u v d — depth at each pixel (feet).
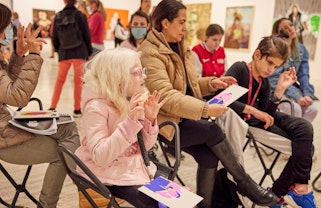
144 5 14.46
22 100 5.32
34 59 5.43
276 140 6.80
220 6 30.76
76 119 13.75
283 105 10.14
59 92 14.43
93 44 16.76
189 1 33.50
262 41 6.93
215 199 7.05
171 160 9.82
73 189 7.80
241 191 6.39
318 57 26.40
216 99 6.31
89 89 4.66
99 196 6.21
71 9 13.65
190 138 6.14
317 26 26.02
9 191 7.58
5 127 5.44
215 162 6.21
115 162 4.58
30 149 5.63
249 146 11.29
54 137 5.85
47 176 5.83
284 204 6.95
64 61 13.97
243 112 6.75
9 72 6.01
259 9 27.94
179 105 5.90
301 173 6.44
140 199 4.31
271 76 9.81
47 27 37.37
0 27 5.45
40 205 5.92
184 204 3.97
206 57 11.76
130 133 4.27
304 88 10.68
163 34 6.72
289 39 9.96
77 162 4.18
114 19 37.11
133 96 4.55
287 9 26.58
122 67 4.54
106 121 4.53
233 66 7.38
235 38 30.01
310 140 6.51
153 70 6.21
